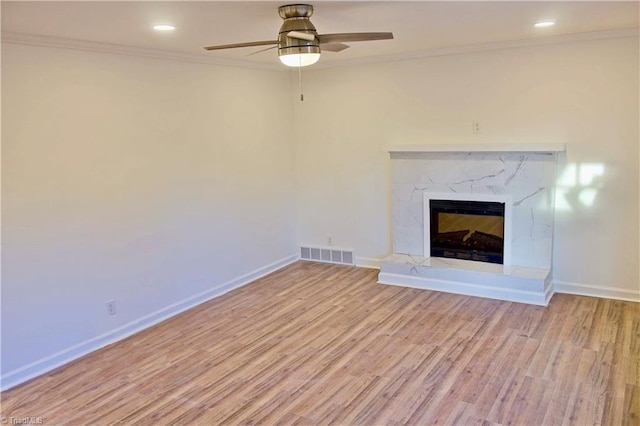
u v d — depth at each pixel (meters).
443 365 3.65
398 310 4.75
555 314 4.47
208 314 4.88
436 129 5.42
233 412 3.18
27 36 3.52
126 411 3.24
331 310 4.83
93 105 4.04
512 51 4.86
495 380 3.41
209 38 3.91
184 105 4.85
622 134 4.50
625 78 4.41
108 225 4.23
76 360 4.00
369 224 6.08
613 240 4.69
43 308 3.81
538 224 4.92
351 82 5.85
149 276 4.64
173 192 4.81
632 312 4.44
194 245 5.09
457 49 5.07
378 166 5.87
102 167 4.15
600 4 3.15
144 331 4.52
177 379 3.63
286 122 6.25
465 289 5.08
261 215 5.96
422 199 5.52
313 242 6.53
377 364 3.71
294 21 2.92
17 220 3.61
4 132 3.49
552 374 3.45
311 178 6.37
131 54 4.29
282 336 4.29
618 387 3.25
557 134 4.79
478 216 5.28
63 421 3.16
